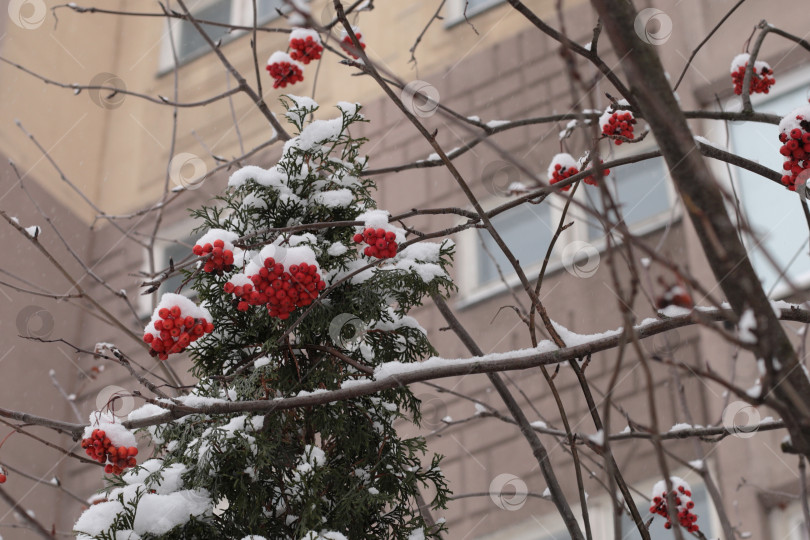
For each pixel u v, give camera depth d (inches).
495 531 243.1
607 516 230.7
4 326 325.1
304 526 108.7
